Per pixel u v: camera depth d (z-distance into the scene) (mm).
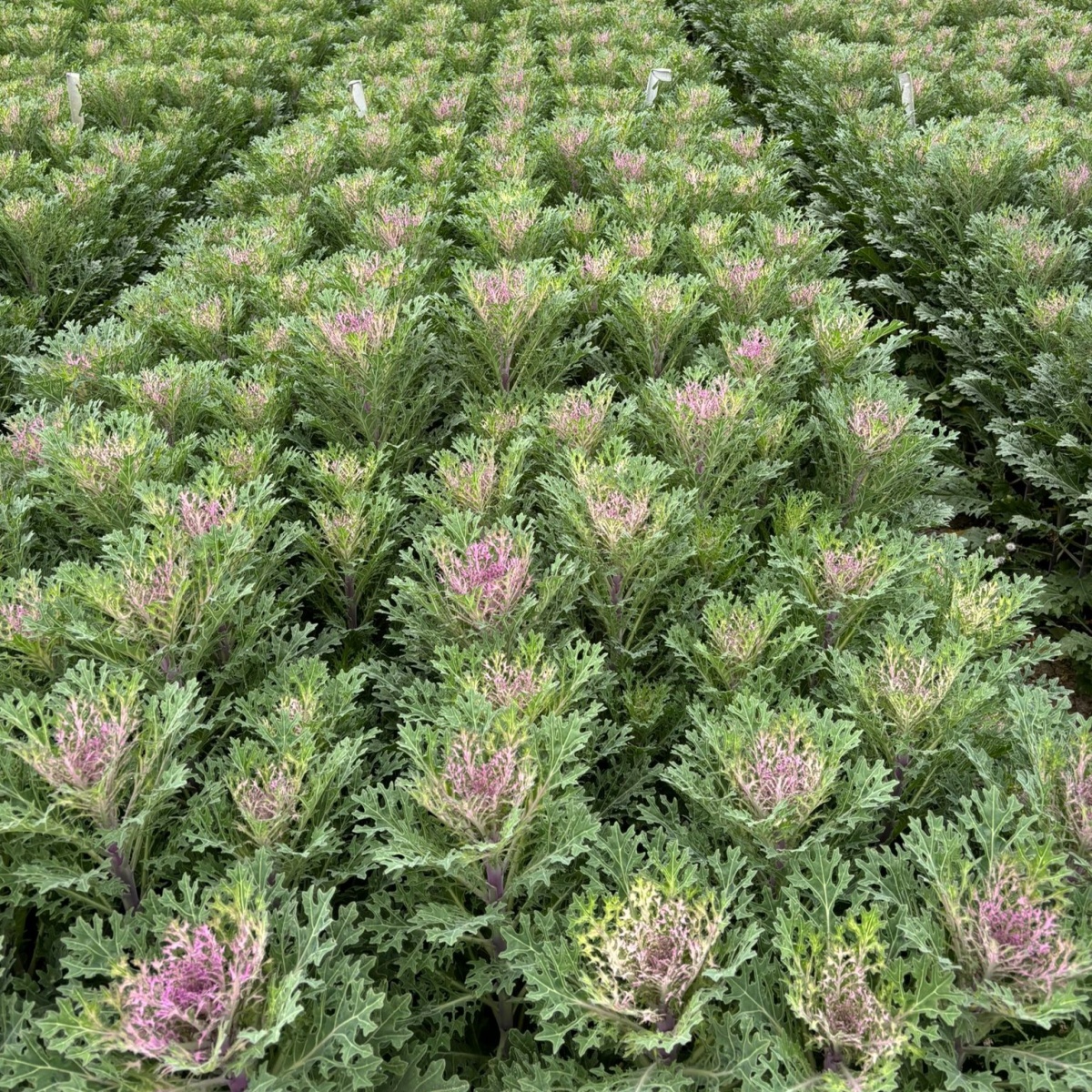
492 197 5258
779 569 2932
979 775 2480
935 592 2926
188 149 7219
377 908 2193
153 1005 1552
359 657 3049
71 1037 1545
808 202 7566
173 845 2205
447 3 11422
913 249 5930
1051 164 5762
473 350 4156
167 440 3594
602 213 5797
